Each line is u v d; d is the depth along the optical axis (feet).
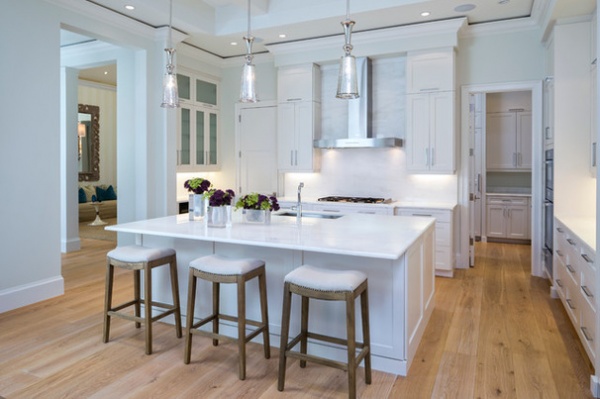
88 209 30.04
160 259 9.90
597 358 7.95
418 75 17.04
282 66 19.47
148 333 9.56
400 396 7.89
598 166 7.92
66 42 18.83
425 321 11.04
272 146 21.38
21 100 12.48
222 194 10.34
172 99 11.10
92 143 32.19
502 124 24.52
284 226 10.62
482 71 17.01
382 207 16.84
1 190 12.08
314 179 20.30
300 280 7.85
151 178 17.69
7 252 12.27
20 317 11.78
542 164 16.34
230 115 22.45
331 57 18.40
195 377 8.57
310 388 8.18
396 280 8.68
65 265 17.84
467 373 8.76
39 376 8.57
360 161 19.33
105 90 33.01
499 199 23.94
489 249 22.03
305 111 19.11
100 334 10.67
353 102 18.26
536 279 16.08
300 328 9.63
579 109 13.51
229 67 22.29
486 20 16.42
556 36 13.65
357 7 15.40
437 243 16.38
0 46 11.91
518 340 10.38
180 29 17.29
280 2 16.61
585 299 9.35
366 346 8.29
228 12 17.69
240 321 8.50
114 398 7.79
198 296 10.92
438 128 16.83
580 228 10.93
